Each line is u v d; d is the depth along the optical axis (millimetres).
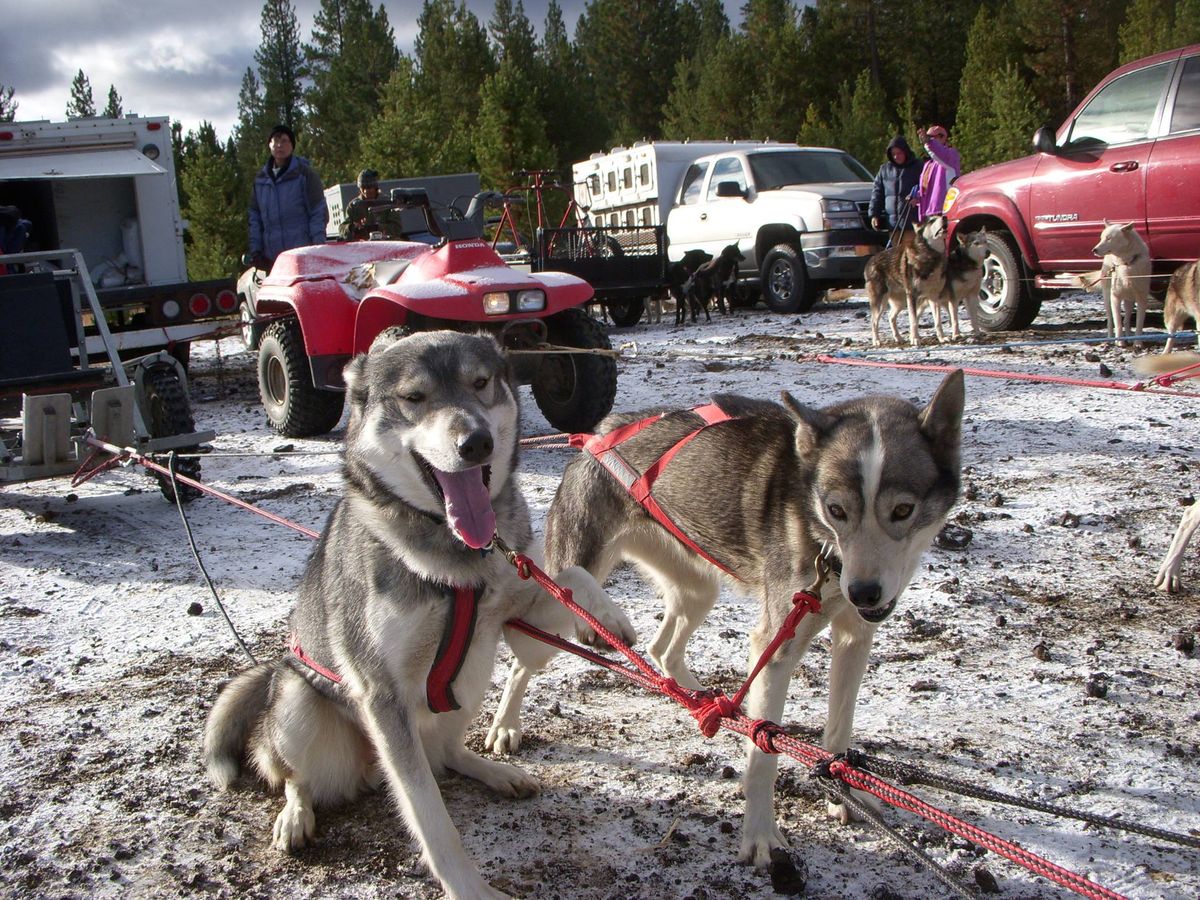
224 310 11125
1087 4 44625
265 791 3508
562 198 34750
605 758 3639
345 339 8203
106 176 12156
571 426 8305
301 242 11070
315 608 3225
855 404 3326
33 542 6445
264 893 2969
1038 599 4820
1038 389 8820
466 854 2947
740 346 12711
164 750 3773
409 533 2996
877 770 2338
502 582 3141
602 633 2965
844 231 15031
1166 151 9984
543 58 58250
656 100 62250
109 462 5910
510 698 3689
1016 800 2182
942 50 56500
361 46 57250
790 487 3279
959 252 11609
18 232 10383
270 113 74375
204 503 7203
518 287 7445
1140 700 3840
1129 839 3041
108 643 4793
